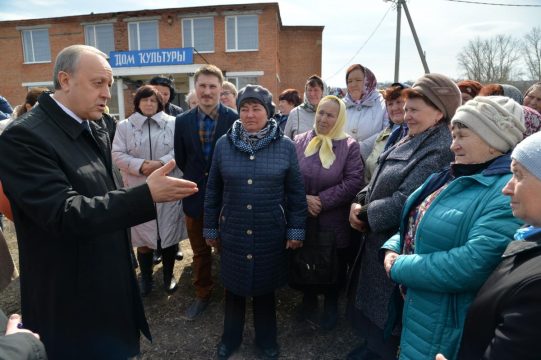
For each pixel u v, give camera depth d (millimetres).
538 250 931
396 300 1722
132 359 2289
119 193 1281
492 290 991
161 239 2896
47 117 1419
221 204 2348
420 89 1720
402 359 1450
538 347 832
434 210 1391
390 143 2346
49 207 1231
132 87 15992
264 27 15133
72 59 1424
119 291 1596
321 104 2459
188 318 2709
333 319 2557
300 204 2203
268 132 2154
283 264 2225
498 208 1209
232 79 15828
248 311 2850
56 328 1444
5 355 905
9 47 17422
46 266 1425
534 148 963
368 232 2031
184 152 2779
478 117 1316
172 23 15758
